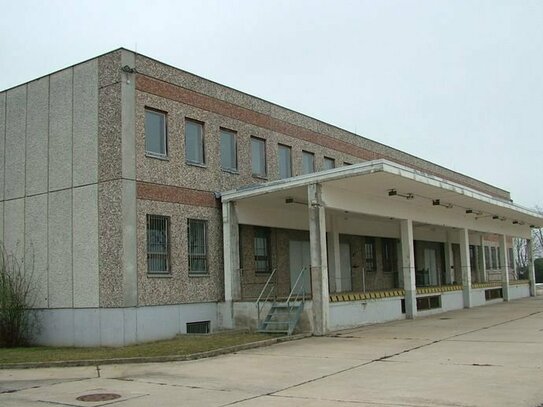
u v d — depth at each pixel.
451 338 17.03
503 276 36.88
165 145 19.80
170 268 19.36
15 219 20.91
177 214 19.80
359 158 30.84
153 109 19.50
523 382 10.20
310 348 16.00
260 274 23.38
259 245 23.72
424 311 26.30
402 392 9.75
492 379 10.56
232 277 20.95
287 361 13.81
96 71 19.05
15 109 21.30
